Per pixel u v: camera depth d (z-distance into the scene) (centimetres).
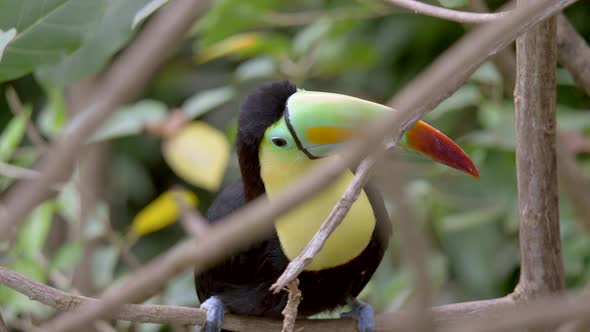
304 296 432
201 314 378
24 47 324
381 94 722
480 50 149
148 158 824
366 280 446
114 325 587
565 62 411
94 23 323
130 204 831
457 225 592
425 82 148
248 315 449
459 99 577
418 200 570
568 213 543
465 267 652
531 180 366
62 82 347
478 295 648
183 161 545
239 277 432
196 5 149
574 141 520
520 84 357
